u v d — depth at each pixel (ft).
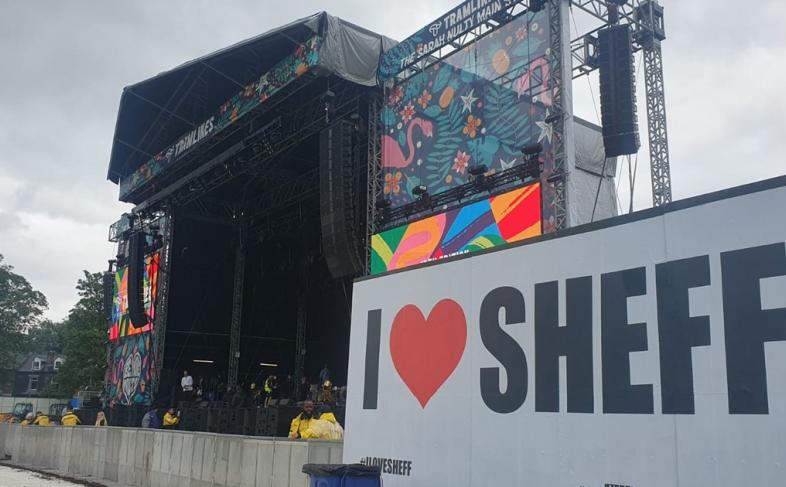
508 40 54.95
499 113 54.70
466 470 22.09
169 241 99.09
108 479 53.83
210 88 82.48
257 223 107.55
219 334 104.99
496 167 54.34
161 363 95.66
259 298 109.19
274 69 70.13
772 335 15.33
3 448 79.92
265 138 78.07
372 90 67.72
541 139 51.03
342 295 110.01
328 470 24.14
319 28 64.59
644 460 17.25
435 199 58.65
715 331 16.35
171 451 45.16
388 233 62.18
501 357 21.59
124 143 98.43
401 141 63.82
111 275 116.47
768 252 15.71
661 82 53.21
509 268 21.86
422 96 62.39
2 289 230.68
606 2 52.21
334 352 110.93
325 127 69.41
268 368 110.01
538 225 49.01
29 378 268.82
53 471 63.00
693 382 16.56
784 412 14.84
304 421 40.04
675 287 17.34
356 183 68.85
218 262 105.50
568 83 49.29
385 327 26.66
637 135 46.29
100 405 116.57
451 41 59.31
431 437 23.62
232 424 62.39
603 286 19.03
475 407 22.18
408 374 25.09
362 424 26.89
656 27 54.19
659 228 17.95
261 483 35.45
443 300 24.18
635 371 17.83
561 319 19.98
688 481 16.28
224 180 88.89
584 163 73.31
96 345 174.40
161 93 87.20
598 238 19.40
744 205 16.30
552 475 19.42
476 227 53.93
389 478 25.08
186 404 79.41
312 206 100.32
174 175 95.40
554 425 19.61
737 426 15.57
